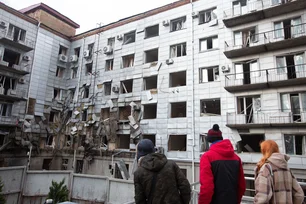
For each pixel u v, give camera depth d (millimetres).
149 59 19766
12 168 10367
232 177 2547
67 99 23109
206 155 2672
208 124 14672
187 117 15578
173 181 2258
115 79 20281
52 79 22297
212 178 2496
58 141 21625
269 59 13609
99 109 20484
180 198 2311
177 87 16547
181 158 15086
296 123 11625
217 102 15945
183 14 17703
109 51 21031
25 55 20062
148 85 19406
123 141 19359
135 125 17359
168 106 16609
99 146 19031
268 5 13977
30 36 20672
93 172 18641
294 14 13242
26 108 19484
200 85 15602
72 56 23531
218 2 16125
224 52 14211
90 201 10867
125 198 10070
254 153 12703
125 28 20922
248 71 14508
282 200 2443
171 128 16047
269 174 2527
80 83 22641
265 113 12969
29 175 11055
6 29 18750
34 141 19500
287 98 12836
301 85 12383
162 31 18500
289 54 13117
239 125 13055
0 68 18047
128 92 20422
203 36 16312
